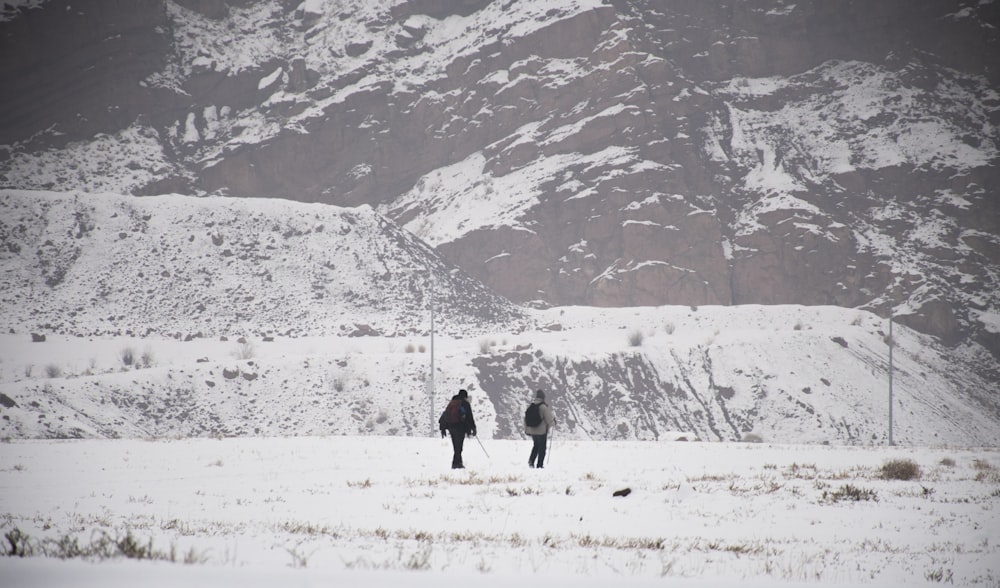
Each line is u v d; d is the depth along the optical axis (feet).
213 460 397.19
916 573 148.56
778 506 236.02
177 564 128.06
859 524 207.51
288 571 122.31
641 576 133.28
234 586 109.60
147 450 461.78
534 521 203.41
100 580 111.04
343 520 203.00
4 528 182.50
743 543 177.17
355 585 113.70
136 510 223.51
